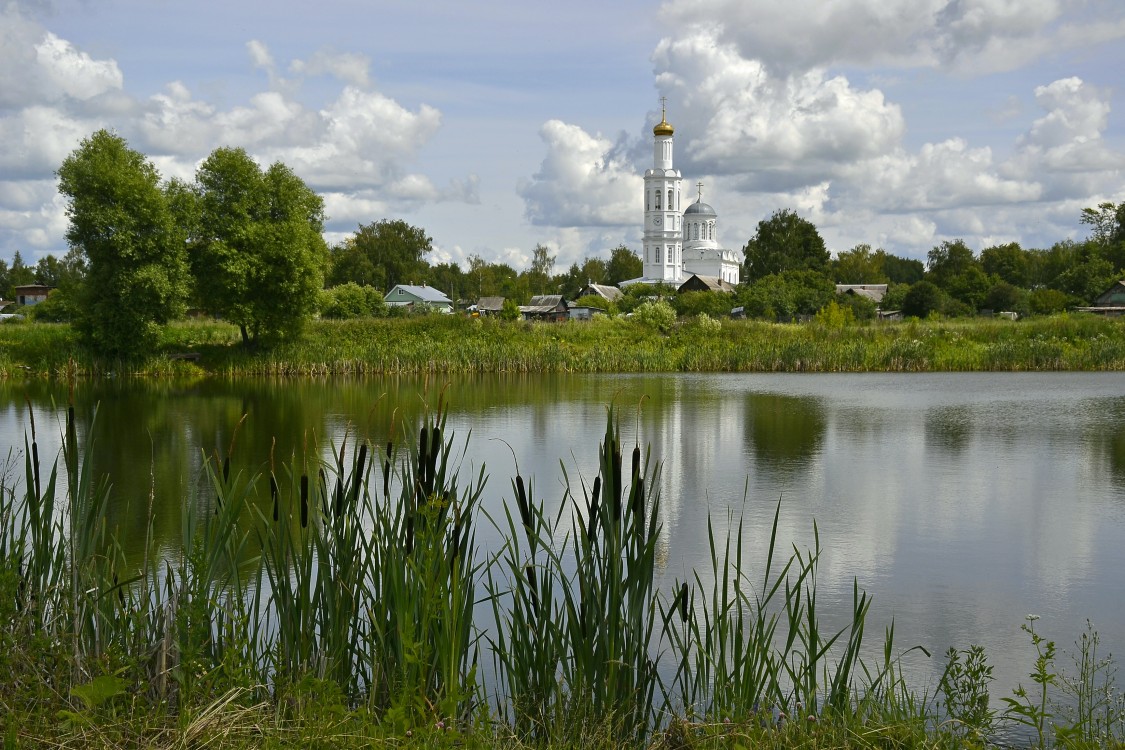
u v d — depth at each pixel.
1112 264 100.81
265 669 6.51
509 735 5.70
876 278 153.12
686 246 156.50
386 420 26.50
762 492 16.67
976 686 6.91
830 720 5.97
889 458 20.33
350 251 136.00
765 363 47.38
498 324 53.44
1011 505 15.63
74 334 45.56
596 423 26.03
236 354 45.41
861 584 11.19
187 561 6.81
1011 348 46.88
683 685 6.93
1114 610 10.31
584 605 6.43
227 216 45.25
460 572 6.32
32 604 6.48
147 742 4.96
